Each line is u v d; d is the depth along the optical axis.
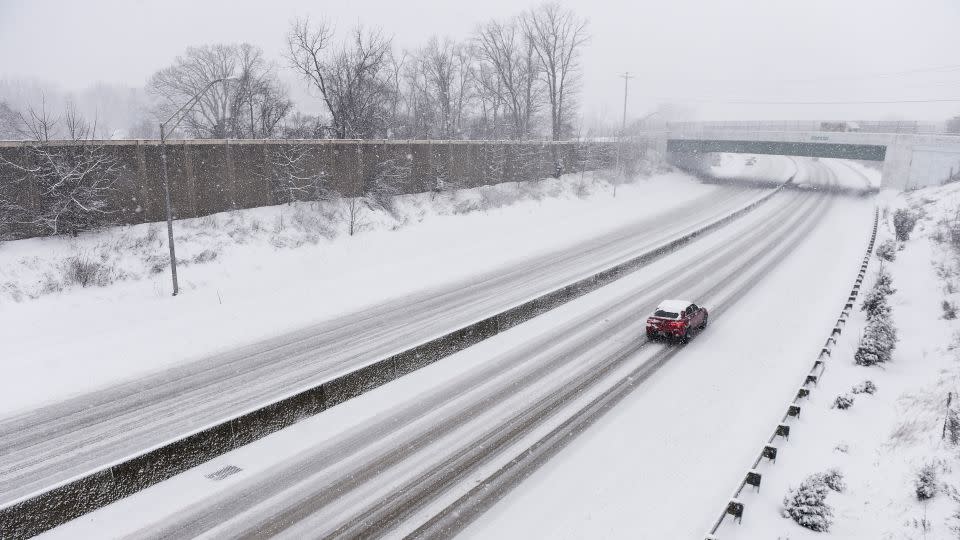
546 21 66.38
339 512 12.44
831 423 16.17
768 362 21.00
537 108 71.00
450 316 25.28
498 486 13.45
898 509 11.68
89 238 27.61
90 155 27.66
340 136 47.66
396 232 37.91
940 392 16.25
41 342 20.95
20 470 13.66
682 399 17.98
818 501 11.84
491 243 39.75
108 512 12.42
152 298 25.34
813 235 45.97
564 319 25.75
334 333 23.06
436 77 76.25
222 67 69.94
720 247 41.75
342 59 47.75
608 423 16.44
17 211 25.77
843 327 24.36
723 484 13.59
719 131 80.62
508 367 20.33
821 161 122.75
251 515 12.30
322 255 32.53
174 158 30.81
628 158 71.88
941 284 26.41
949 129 82.50
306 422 16.39
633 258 35.31
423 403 17.56
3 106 47.66
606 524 12.17
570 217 50.16
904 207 51.66
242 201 34.09
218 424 14.63
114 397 17.44
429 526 12.04
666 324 22.69
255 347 21.48
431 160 45.59
